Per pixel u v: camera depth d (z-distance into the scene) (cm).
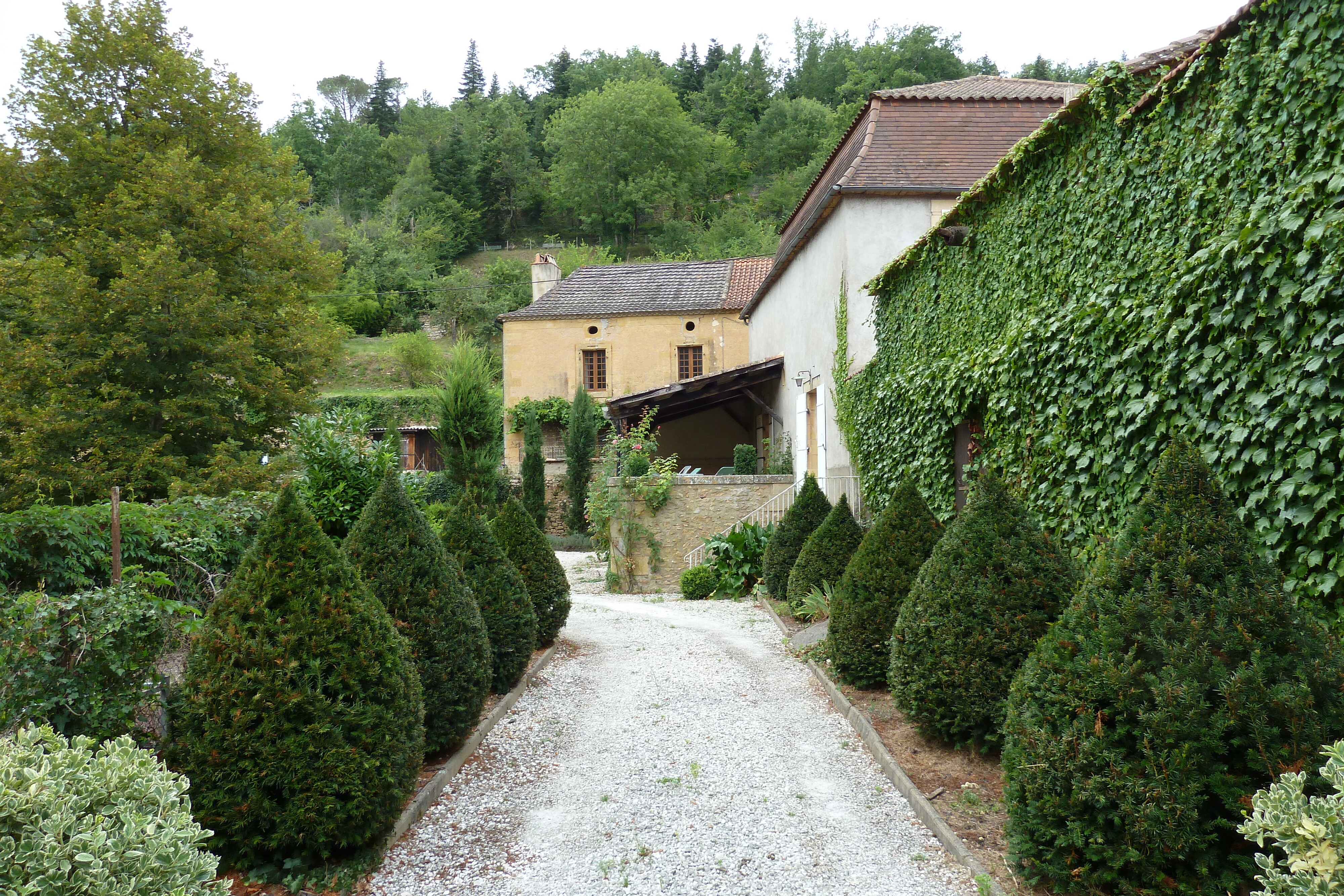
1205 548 301
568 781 473
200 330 1530
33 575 638
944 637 454
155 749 361
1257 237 395
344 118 8331
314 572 377
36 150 1576
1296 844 207
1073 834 294
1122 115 539
